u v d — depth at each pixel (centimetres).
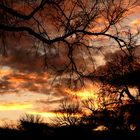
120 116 2969
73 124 3134
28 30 1035
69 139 3023
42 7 1041
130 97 2747
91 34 1117
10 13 1007
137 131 2952
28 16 1024
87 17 1112
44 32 1094
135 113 2888
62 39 1098
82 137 3069
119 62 1875
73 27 1117
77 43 1156
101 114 3059
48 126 2992
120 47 1173
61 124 3119
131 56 1205
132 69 2145
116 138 3000
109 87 2533
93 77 1184
